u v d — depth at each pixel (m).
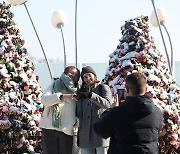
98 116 5.99
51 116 6.12
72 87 6.09
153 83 7.44
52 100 5.90
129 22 7.78
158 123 4.25
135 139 4.13
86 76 5.95
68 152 6.24
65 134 6.21
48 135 6.20
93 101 5.70
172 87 7.89
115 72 7.53
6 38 7.84
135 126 4.14
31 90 7.81
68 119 6.14
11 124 7.23
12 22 8.00
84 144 6.00
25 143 7.36
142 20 7.82
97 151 6.02
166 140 7.32
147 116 4.18
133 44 7.60
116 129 4.19
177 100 7.81
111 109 4.26
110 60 7.75
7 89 7.52
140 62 7.50
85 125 6.02
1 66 7.54
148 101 4.21
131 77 4.27
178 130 7.46
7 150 7.27
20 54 7.96
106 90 5.88
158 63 7.75
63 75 6.16
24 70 7.91
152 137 4.18
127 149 4.12
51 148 6.18
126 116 4.15
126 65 7.40
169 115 7.32
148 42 7.69
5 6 8.02
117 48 7.82
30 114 7.52
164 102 7.44
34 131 7.48
